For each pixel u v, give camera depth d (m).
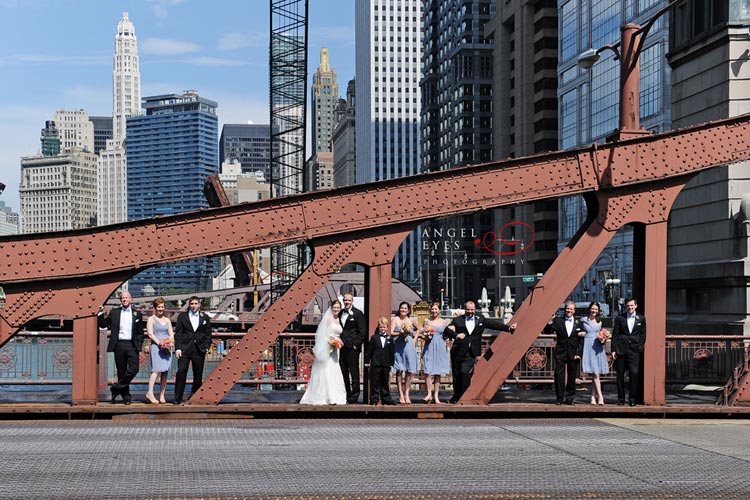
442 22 176.12
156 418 14.61
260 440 12.40
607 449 11.91
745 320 20.27
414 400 17.02
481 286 153.12
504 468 10.41
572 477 9.94
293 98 68.38
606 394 18.30
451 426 14.13
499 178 15.35
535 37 126.31
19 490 8.96
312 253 15.38
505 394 17.98
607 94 91.06
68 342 22.73
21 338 19.47
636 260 16.25
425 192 15.25
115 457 10.89
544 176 15.44
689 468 10.56
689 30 22.95
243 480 9.55
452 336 15.95
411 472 10.09
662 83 77.88
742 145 15.89
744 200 20.53
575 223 100.31
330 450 11.55
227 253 15.00
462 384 15.98
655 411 15.28
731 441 12.73
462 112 157.50
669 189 15.83
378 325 15.34
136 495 8.77
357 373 15.83
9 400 16.08
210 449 11.55
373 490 9.11
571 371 16.22
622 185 15.55
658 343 15.75
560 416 15.30
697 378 19.09
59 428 13.46
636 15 83.31
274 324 15.19
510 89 137.25
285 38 68.44
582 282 95.56
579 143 100.06
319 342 15.75
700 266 21.75
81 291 14.82
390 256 15.32
